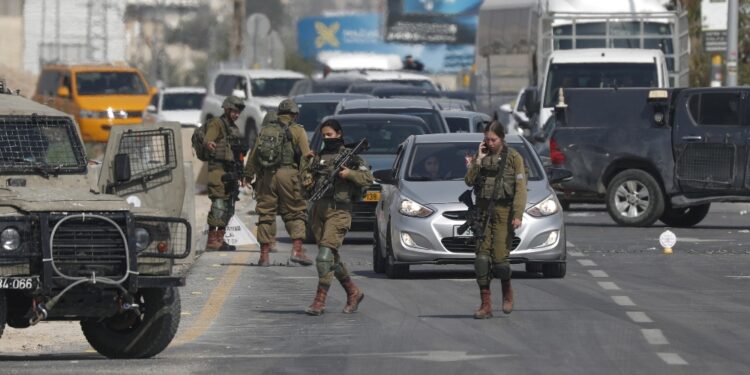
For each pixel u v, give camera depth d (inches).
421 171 2603.3
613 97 3609.7
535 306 2135.8
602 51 4899.1
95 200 1633.9
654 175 3567.9
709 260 2800.2
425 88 5625.0
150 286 1628.9
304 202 2650.1
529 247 2431.1
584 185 3634.4
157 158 2444.6
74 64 6983.3
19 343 1936.5
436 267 2731.3
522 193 1988.2
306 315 2071.9
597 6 5221.5
